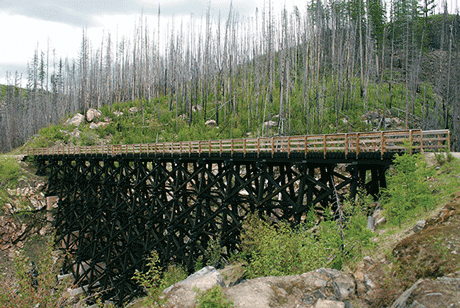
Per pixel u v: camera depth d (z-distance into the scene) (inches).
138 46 2620.6
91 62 2812.5
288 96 1503.4
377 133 445.1
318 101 1387.8
